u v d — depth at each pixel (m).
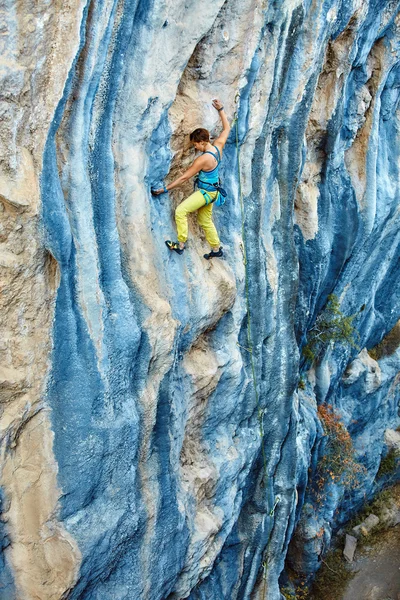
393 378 16.95
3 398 6.53
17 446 6.75
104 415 7.09
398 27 11.89
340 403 15.52
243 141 9.02
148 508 7.75
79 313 6.77
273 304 10.05
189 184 8.41
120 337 7.10
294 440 11.06
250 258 9.44
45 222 6.19
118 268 7.08
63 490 6.91
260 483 10.63
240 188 9.22
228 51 8.22
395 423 17.61
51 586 6.83
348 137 12.53
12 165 5.97
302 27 9.15
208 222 8.09
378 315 16.44
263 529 10.70
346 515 15.70
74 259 6.59
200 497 9.05
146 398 7.53
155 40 7.04
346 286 14.29
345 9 9.95
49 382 6.77
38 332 6.59
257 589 11.19
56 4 5.85
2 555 6.68
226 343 9.16
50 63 6.01
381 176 13.54
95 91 6.46
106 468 7.20
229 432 9.69
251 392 9.85
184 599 9.12
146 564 7.84
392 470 16.89
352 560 15.05
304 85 9.48
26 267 6.30
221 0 7.44
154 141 7.47
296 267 10.41
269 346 10.18
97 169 6.79
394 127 14.04
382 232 14.10
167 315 7.51
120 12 6.37
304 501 13.83
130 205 7.31
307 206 11.80
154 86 7.21
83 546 6.95
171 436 8.02
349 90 12.03
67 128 6.40
